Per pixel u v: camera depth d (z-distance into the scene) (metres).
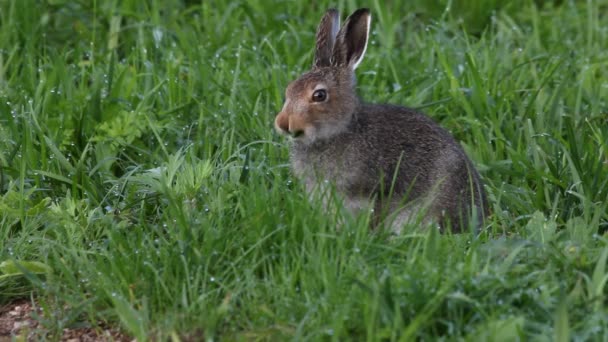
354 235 9.59
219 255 9.46
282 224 9.73
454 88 12.95
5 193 11.21
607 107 13.23
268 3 15.23
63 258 9.87
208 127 12.24
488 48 14.20
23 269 9.50
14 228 10.69
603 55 14.52
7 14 14.82
